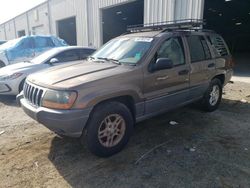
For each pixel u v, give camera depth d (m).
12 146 4.13
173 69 4.46
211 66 5.45
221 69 5.84
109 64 4.22
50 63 7.54
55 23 21.38
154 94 4.20
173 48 4.60
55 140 4.34
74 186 3.06
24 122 5.31
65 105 3.29
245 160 3.61
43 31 24.08
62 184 3.10
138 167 3.46
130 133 3.96
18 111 6.16
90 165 3.52
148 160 3.64
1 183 3.12
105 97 3.51
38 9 24.05
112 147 3.74
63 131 3.39
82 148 4.02
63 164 3.55
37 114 3.48
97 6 15.45
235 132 4.64
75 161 3.63
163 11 10.80
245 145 4.09
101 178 3.21
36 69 7.22
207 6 21.70
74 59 8.09
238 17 30.03
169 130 4.73
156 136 4.46
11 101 7.14
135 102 3.95
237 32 33.50
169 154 3.80
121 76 3.72
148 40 4.40
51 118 3.34
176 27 5.15
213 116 5.54
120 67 4.00
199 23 5.28
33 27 26.22
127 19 23.56
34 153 3.88
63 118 3.26
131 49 4.42
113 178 3.21
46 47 10.95
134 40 4.62
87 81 3.44
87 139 3.52
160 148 4.00
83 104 3.31
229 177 3.19
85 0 16.47
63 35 21.97
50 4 21.48
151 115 4.30
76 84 3.36
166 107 4.52
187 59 4.81
